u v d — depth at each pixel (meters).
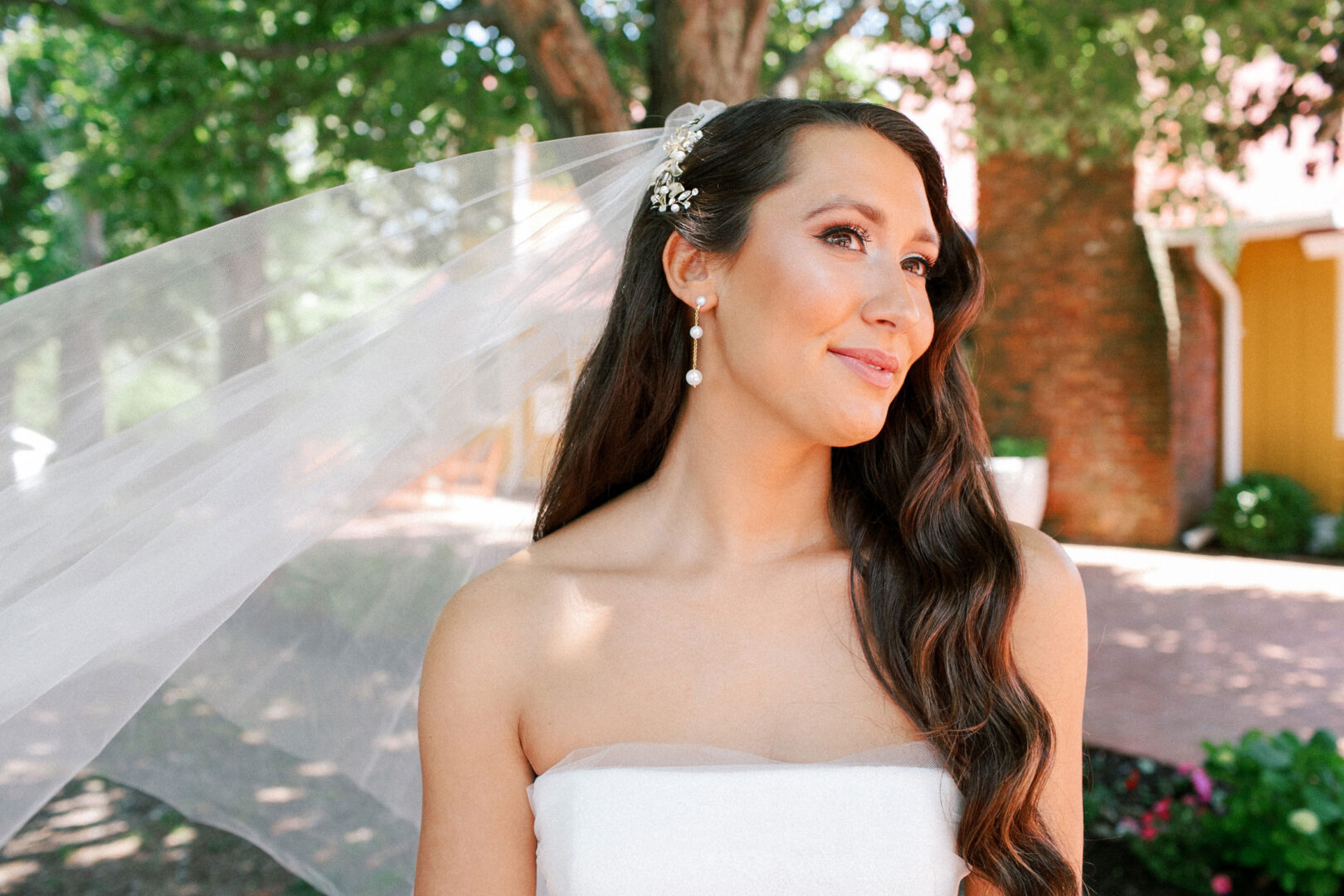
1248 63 5.04
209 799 2.06
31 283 9.59
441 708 1.26
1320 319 10.38
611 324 1.46
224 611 1.41
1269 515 9.94
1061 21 4.82
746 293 1.21
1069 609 1.33
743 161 1.23
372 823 2.10
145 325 1.45
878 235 1.19
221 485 1.41
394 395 1.52
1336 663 6.17
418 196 1.60
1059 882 1.20
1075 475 10.44
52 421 1.39
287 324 1.53
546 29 3.37
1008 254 10.55
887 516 1.37
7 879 3.53
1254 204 10.34
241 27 5.22
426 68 5.27
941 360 1.39
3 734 1.32
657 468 1.48
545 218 1.61
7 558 1.34
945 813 1.19
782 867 1.13
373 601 1.89
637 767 1.19
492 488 1.82
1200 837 3.41
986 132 5.65
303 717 1.93
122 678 1.36
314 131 5.80
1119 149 6.09
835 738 1.24
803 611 1.29
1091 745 4.75
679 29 3.42
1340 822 3.12
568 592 1.30
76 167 6.15
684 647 1.26
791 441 1.28
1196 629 7.08
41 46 8.23
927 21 5.19
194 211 5.57
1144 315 9.95
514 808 1.26
